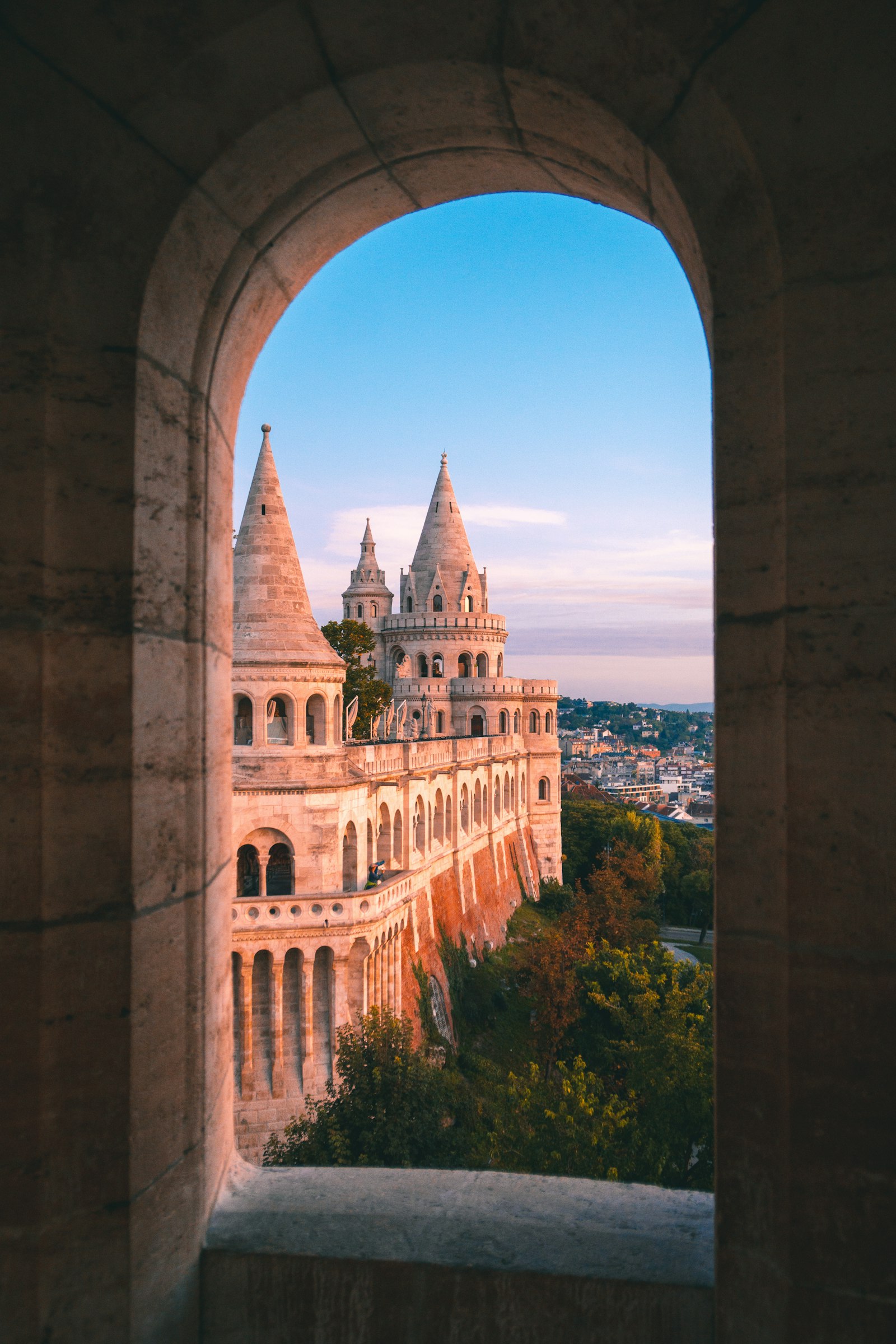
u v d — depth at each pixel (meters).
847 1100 3.68
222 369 4.98
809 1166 3.74
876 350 3.64
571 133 4.34
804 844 3.73
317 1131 23.53
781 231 3.72
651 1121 26.45
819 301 3.70
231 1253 4.41
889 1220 3.63
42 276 3.98
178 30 3.92
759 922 3.94
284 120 4.15
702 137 3.85
